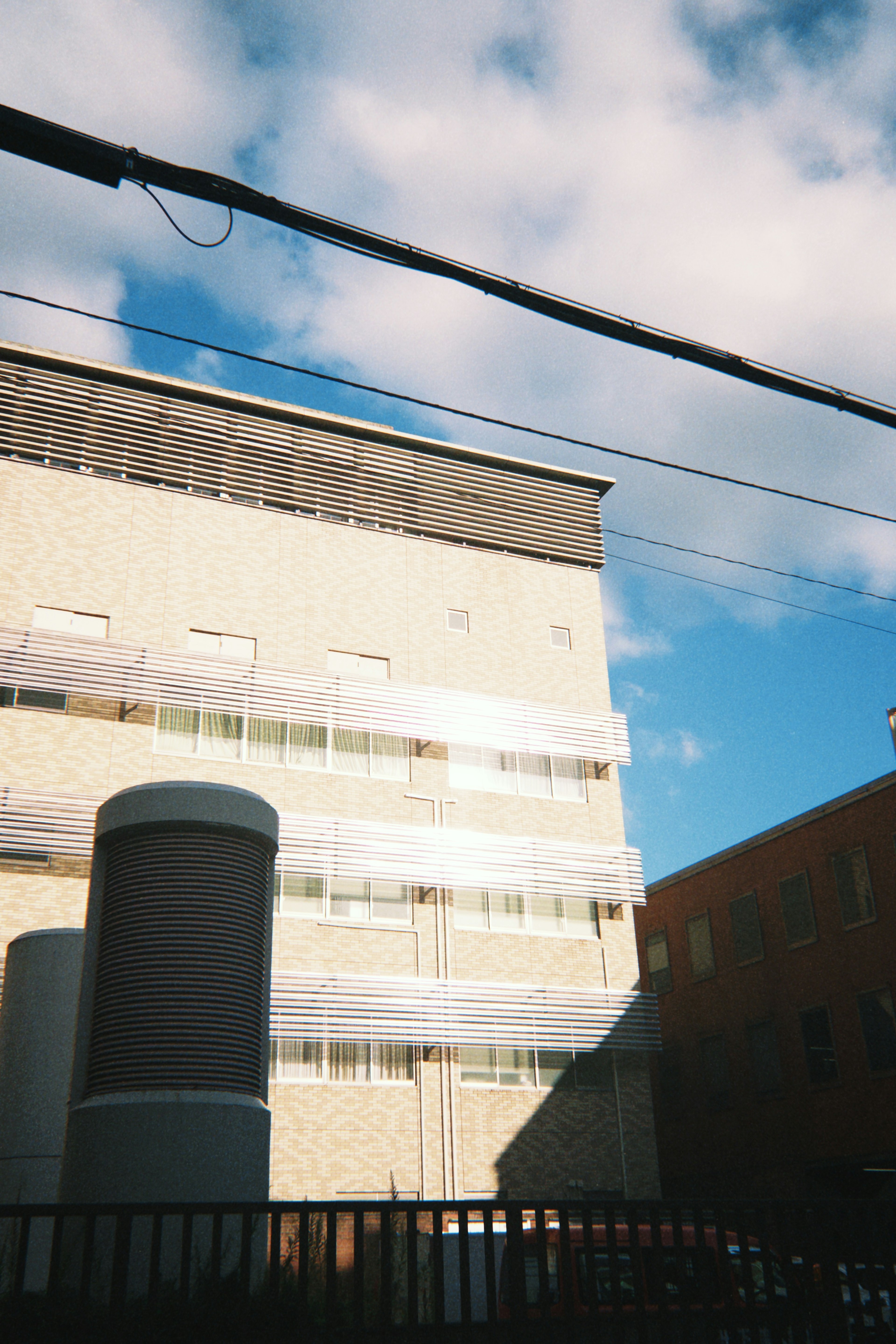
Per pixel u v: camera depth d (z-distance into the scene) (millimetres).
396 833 28000
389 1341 8594
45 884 24500
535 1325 8938
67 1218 10727
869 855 30078
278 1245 8672
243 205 7543
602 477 35156
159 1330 8289
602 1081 28172
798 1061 31188
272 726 28141
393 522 31922
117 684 26422
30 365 29219
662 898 38000
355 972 26531
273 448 31109
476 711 30250
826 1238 9648
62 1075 15680
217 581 28969
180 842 12484
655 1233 9328
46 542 27531
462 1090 26547
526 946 28719
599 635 33406
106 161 7227
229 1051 11758
